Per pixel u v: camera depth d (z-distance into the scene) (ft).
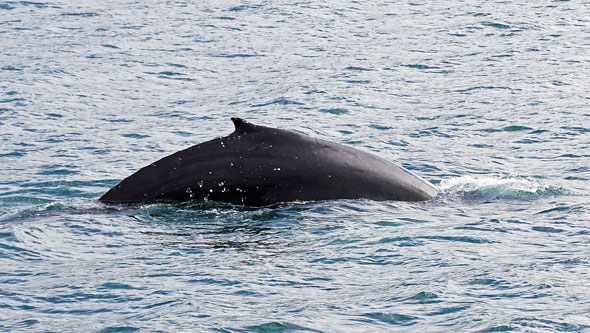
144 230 203.21
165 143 317.63
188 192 215.72
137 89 416.87
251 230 200.75
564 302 154.71
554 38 498.69
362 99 378.94
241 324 150.61
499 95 377.09
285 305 158.51
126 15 624.59
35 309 161.48
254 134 218.38
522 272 170.09
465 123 332.19
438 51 480.23
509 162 276.82
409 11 609.83
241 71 452.76
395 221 204.95
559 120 329.52
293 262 180.86
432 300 158.30
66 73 446.19
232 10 631.97
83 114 365.81
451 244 189.06
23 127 341.00
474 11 594.24
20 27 585.22
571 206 216.33
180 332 148.15
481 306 154.51
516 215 209.67
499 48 479.00
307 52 493.36
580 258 177.06
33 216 214.90
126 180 221.87
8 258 189.37
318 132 330.75
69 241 198.29
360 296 161.68
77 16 624.18
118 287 170.40
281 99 381.60
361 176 218.38
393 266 177.37
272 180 214.07
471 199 224.12
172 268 179.73
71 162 287.48
